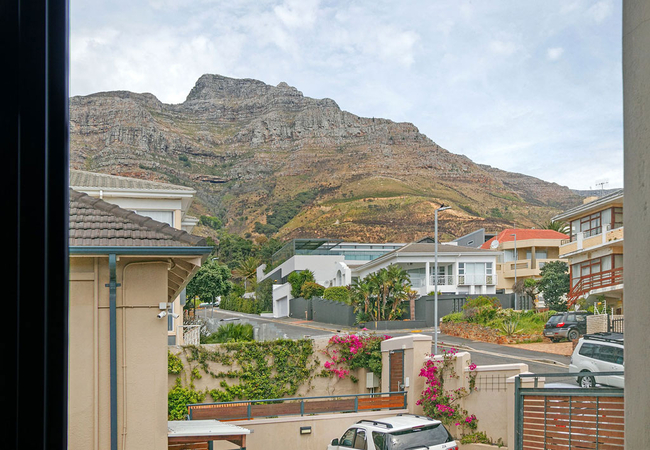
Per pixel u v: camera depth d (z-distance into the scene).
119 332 7.70
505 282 42.53
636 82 1.79
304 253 65.44
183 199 21.83
